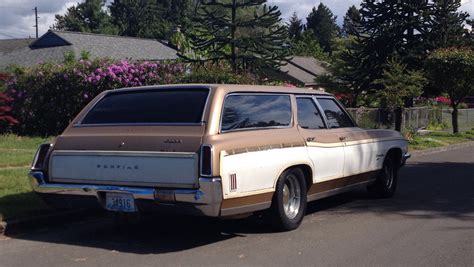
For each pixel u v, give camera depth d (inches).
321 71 1989.4
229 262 230.1
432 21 1142.3
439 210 343.6
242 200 245.9
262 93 279.1
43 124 725.9
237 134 250.4
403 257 237.5
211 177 230.1
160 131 248.7
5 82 719.1
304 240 265.6
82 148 263.0
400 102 898.1
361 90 1211.9
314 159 292.5
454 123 1072.8
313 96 316.8
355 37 1286.9
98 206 258.1
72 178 263.9
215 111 247.4
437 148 822.5
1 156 489.1
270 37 842.8
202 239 269.0
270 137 266.1
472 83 1014.4
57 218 300.4
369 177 356.5
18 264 229.9
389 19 1173.1
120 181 249.9
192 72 745.6
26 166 440.8
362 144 340.2
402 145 390.3
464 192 416.8
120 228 293.3
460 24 1157.1
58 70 708.0
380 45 1169.4
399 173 537.6
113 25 2883.9
